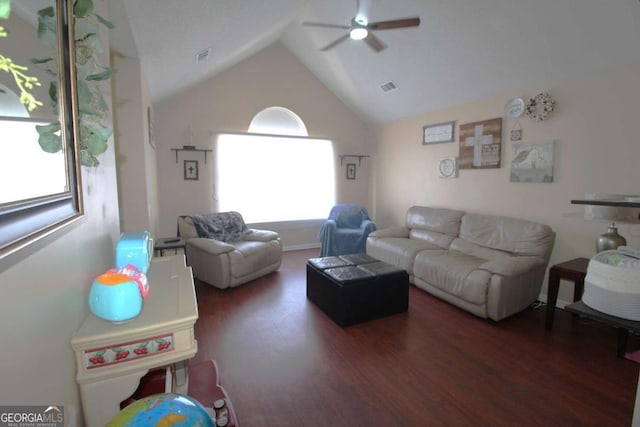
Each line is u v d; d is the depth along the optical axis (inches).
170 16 78.0
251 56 181.6
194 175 174.1
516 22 106.8
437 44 131.3
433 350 91.9
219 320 109.6
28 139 24.6
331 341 96.6
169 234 171.3
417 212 171.6
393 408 69.4
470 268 115.0
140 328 38.8
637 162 100.8
